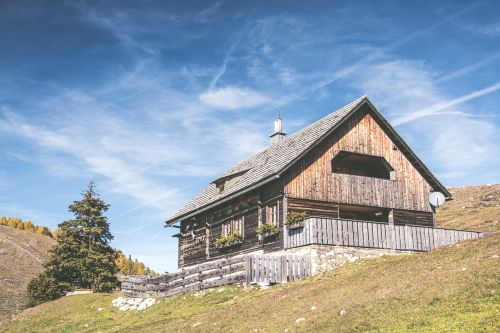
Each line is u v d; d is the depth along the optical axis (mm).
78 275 43281
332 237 26969
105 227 46000
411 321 13070
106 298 32531
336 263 26656
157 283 31031
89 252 43875
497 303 13000
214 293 25641
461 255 18812
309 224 26812
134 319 25172
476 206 57156
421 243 29500
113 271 44906
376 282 18234
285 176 29438
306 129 35594
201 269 28391
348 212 33438
